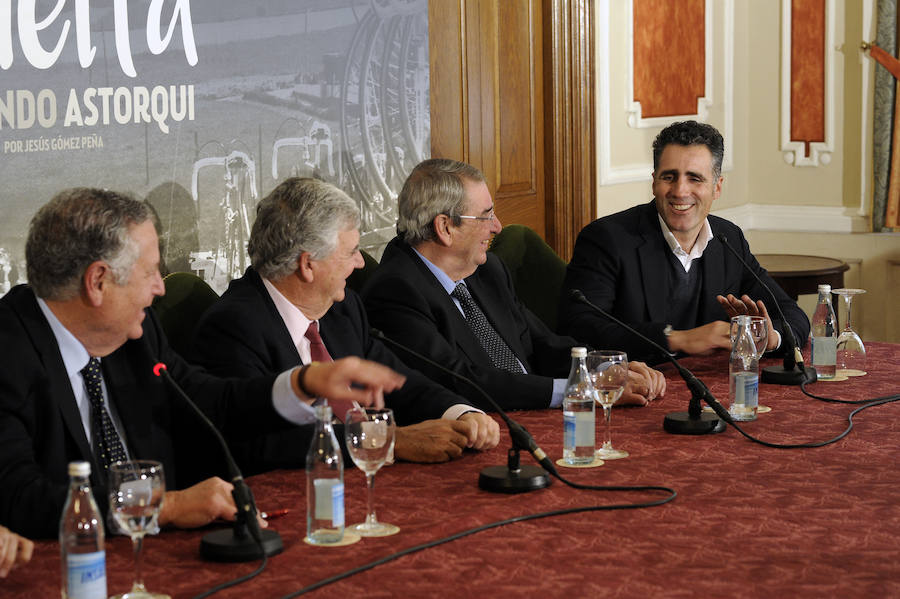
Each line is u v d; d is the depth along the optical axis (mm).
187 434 2227
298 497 1989
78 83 3123
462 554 1677
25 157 3002
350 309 2680
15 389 1923
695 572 1603
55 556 1705
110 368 2115
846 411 2582
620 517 1848
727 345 3064
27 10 2975
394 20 4270
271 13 3715
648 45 5902
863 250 6414
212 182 3555
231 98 3598
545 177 5383
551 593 1528
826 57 6387
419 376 2590
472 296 3111
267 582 1572
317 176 3965
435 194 2932
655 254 3518
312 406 2109
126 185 3281
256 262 2473
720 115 6469
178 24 3398
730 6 6457
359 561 1651
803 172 6574
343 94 4055
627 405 2668
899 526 1799
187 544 1743
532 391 2686
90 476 1996
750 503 1917
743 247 3701
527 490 1992
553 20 5238
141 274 1989
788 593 1526
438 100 4633
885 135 6203
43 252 1934
